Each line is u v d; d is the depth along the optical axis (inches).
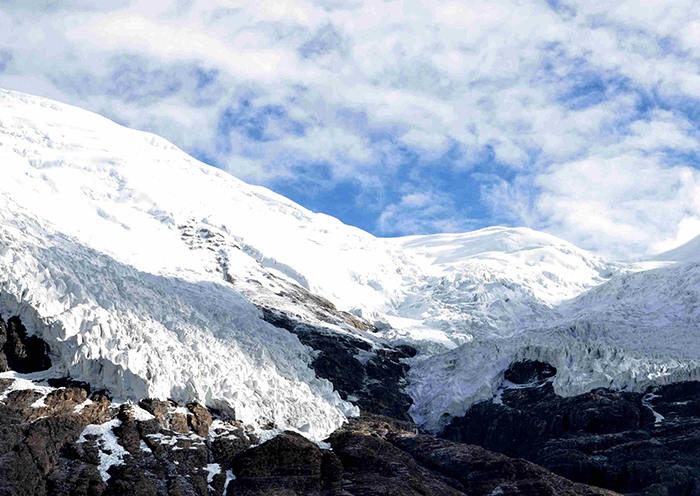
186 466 4872.0
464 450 5816.9
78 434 4773.6
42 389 4931.1
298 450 5172.2
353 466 5418.3
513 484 5452.8
